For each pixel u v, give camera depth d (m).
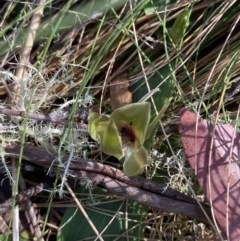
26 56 0.39
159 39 0.41
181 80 0.41
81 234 0.38
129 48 0.42
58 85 0.40
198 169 0.35
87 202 0.38
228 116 0.39
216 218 0.34
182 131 0.35
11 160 0.38
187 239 0.39
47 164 0.37
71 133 0.36
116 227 0.38
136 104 0.33
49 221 0.40
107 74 0.40
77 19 0.40
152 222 0.39
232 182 0.35
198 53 0.42
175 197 0.36
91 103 0.38
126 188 0.36
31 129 0.37
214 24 0.40
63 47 0.41
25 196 0.37
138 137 0.34
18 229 0.36
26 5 0.41
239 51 0.38
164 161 0.39
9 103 0.38
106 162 0.39
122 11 0.40
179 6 0.41
